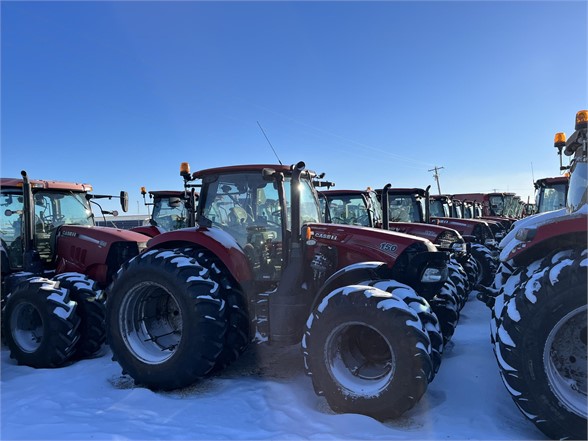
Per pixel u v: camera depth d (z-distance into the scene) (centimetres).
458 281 582
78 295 471
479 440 270
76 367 439
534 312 267
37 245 567
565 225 292
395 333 299
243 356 461
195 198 575
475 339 466
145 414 319
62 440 274
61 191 607
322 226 413
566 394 264
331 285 372
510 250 329
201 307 369
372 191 941
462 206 1648
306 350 332
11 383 395
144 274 389
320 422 298
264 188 434
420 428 292
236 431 288
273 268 426
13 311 465
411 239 381
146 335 405
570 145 408
